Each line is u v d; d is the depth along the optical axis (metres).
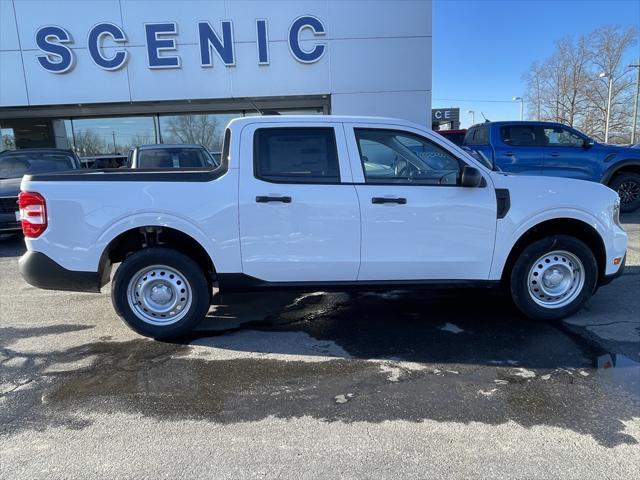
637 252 6.88
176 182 3.95
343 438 2.74
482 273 4.21
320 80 13.61
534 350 3.87
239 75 13.53
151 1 13.10
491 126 9.77
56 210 3.88
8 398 3.25
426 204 4.02
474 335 4.20
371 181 4.04
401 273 4.14
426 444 2.67
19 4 12.98
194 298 4.11
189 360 3.80
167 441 2.74
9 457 2.61
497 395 3.18
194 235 3.95
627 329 4.25
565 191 4.21
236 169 3.97
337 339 4.17
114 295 4.06
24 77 13.36
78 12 13.10
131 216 3.91
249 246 3.99
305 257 4.04
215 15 13.21
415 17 13.26
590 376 3.42
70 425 2.91
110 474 2.46
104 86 13.51
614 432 2.75
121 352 3.98
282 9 13.20
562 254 4.32
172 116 15.07
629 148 9.71
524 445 2.65
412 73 13.58
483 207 4.08
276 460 2.56
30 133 15.12
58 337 4.32
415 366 3.63
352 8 13.21
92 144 15.20
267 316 4.77
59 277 3.96
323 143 4.02
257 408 3.07
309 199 3.95
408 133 4.08
